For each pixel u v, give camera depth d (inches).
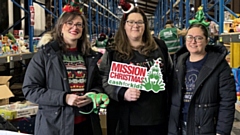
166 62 90.3
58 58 78.0
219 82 80.6
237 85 102.3
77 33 79.7
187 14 234.4
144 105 87.1
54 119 77.2
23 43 171.8
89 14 392.8
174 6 356.2
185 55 86.8
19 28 229.8
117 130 89.7
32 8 174.1
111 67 85.6
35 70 78.3
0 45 133.1
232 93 80.0
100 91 83.0
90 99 78.0
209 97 80.4
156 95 87.9
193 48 82.2
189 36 82.7
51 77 78.0
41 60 78.4
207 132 80.7
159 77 85.5
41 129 78.1
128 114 87.7
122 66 85.5
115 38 89.7
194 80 82.3
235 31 111.0
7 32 173.9
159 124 88.7
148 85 85.0
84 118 81.5
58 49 79.3
